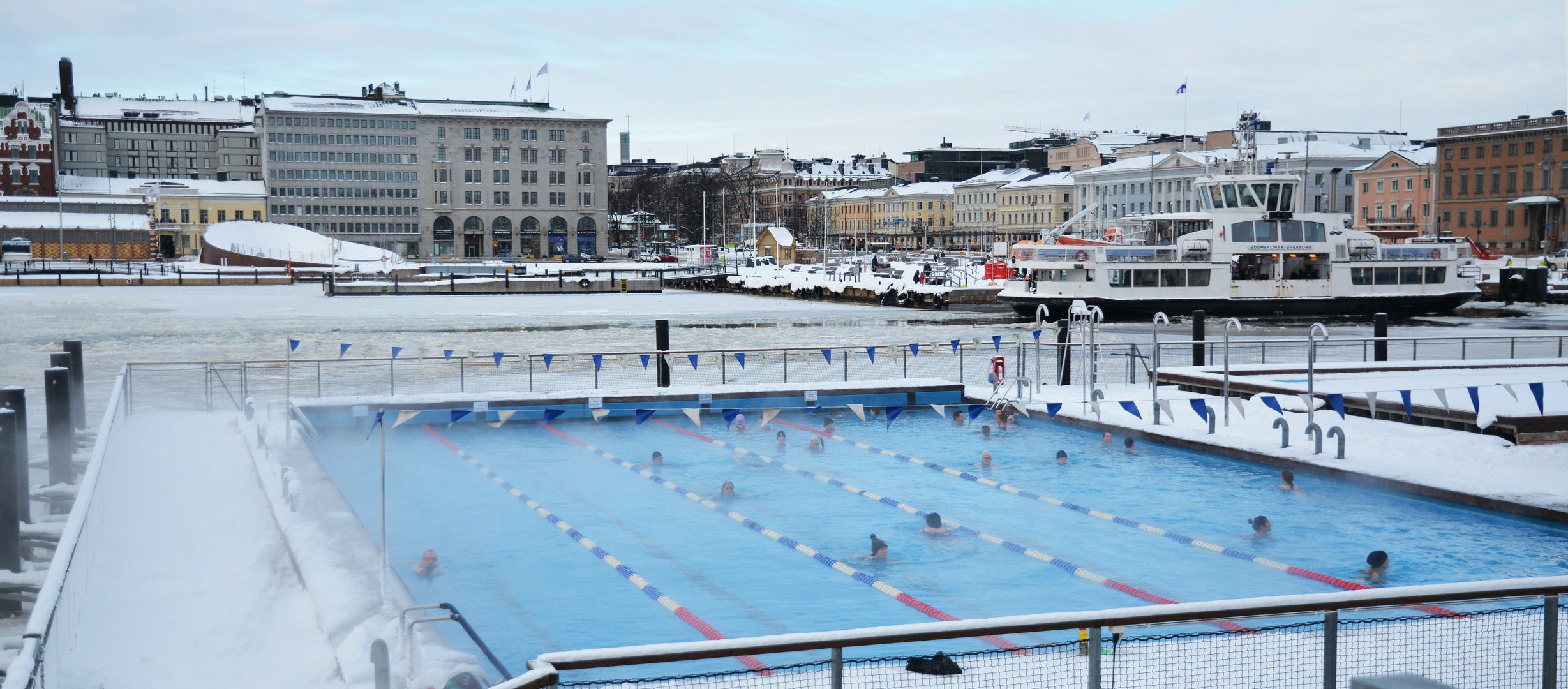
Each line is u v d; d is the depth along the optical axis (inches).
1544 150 4530.0
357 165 6402.6
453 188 6510.8
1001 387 1236.5
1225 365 997.2
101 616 483.8
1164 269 2659.9
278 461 798.5
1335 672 301.1
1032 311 2773.1
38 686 300.7
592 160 6702.8
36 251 5753.0
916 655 477.4
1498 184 4726.9
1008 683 366.0
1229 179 2694.4
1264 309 2706.7
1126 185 6530.5
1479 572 613.9
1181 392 1167.0
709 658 274.4
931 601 578.9
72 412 856.9
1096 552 668.1
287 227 5698.8
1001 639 501.7
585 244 6766.7
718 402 1169.4
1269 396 908.0
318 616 471.5
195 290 4347.9
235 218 6560.0
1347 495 797.9
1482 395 1027.3
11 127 6230.3
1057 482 854.5
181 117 7770.7
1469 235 4854.8
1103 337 2182.6
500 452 981.8
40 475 788.0
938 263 4955.7
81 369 919.0
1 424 534.6
